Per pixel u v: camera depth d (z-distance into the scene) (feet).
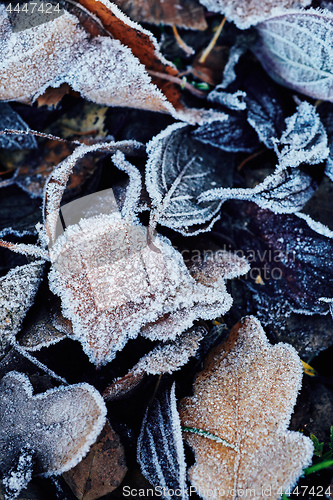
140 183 1.53
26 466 1.44
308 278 1.56
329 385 1.58
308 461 1.45
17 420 1.46
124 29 1.50
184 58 1.65
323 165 1.59
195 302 1.49
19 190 1.65
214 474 1.45
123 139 1.63
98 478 1.46
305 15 1.53
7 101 1.57
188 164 1.58
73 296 1.48
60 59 1.52
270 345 1.51
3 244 1.49
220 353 1.52
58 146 1.65
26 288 1.50
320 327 1.57
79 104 1.65
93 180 1.60
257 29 1.61
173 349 1.49
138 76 1.53
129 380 1.48
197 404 1.49
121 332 1.48
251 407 1.48
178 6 1.61
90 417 1.45
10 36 1.49
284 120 1.62
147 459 1.47
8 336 1.49
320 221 1.58
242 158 1.64
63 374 1.52
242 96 1.62
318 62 1.57
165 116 1.62
